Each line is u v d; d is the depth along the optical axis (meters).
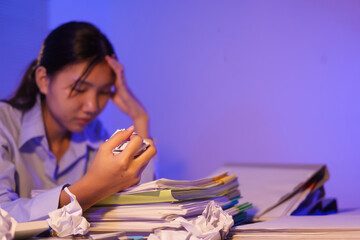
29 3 2.58
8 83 2.43
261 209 0.82
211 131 3.07
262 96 2.95
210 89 3.07
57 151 1.14
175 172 3.12
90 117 1.03
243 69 2.99
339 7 2.75
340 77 2.78
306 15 2.83
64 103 1.01
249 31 2.97
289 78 2.89
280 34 2.90
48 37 1.07
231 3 3.01
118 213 0.60
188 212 0.57
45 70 1.05
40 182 1.07
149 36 3.19
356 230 0.56
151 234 0.55
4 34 2.44
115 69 1.09
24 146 1.07
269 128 2.93
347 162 2.76
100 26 3.16
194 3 3.10
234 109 3.02
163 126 3.17
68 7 2.94
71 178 1.16
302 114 2.86
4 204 0.68
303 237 0.56
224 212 0.60
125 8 3.21
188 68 3.12
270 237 0.57
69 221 0.55
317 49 2.82
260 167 1.16
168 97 3.16
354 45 2.74
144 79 3.21
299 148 2.87
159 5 3.17
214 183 0.66
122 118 3.16
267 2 2.92
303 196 0.94
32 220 0.62
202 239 0.54
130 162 0.59
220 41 3.04
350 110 2.76
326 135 2.81
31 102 1.09
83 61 1.00
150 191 0.57
